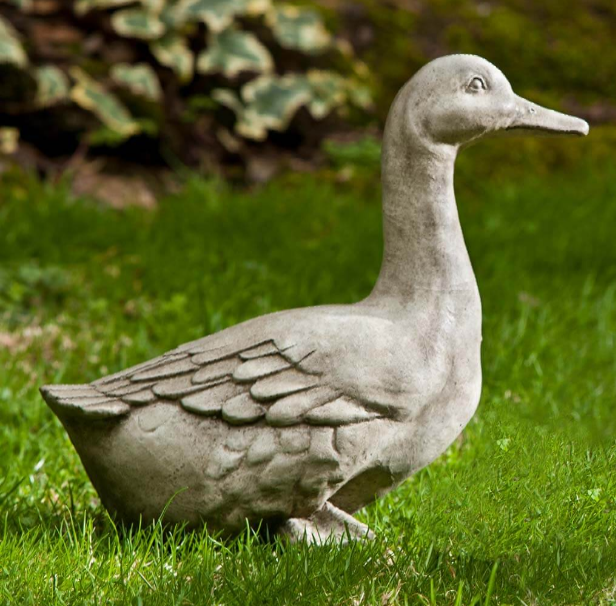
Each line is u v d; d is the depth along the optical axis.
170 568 5.77
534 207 14.72
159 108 16.12
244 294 11.27
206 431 5.80
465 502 6.18
